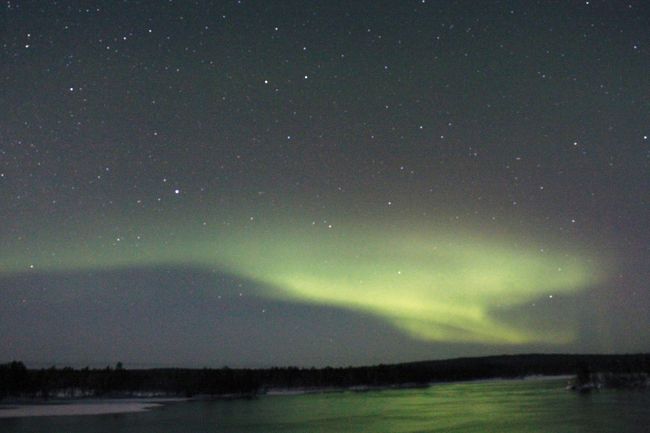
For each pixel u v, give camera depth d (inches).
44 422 1475.1
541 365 5880.9
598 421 1261.1
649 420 1258.0
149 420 1528.1
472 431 1171.9
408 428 1258.6
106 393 2839.6
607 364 3533.5
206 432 1237.1
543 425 1229.1
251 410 1882.4
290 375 4247.0
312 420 1499.8
